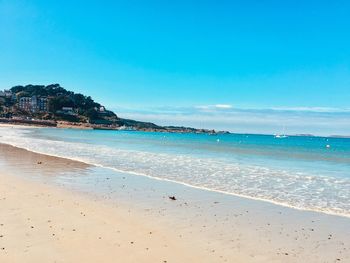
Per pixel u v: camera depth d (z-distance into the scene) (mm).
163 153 39875
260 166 28812
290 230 11164
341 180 21484
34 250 8406
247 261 8469
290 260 8656
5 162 26391
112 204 13766
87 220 11219
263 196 16406
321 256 9000
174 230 10695
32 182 17875
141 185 18406
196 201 14977
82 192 15906
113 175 21500
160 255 8555
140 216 12133
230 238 10164
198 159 33312
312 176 23156
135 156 34281
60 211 12156
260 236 10461
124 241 9422
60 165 25469
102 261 7977
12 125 184000
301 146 76438
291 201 15438
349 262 8648
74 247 8750
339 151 55906
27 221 10719
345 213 13484
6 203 12875
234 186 18891
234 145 71000
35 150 37781
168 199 15148
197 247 9281
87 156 32750
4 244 8695
